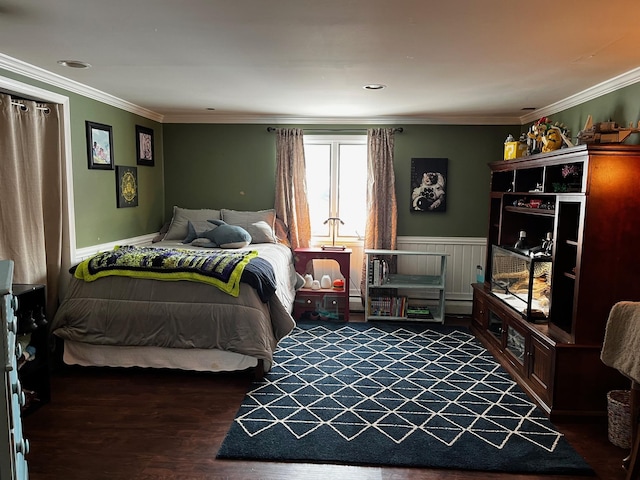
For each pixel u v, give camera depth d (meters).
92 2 2.08
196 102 4.62
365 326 4.96
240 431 2.75
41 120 3.60
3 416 1.37
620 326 2.32
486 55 2.88
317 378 3.55
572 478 2.36
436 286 5.09
